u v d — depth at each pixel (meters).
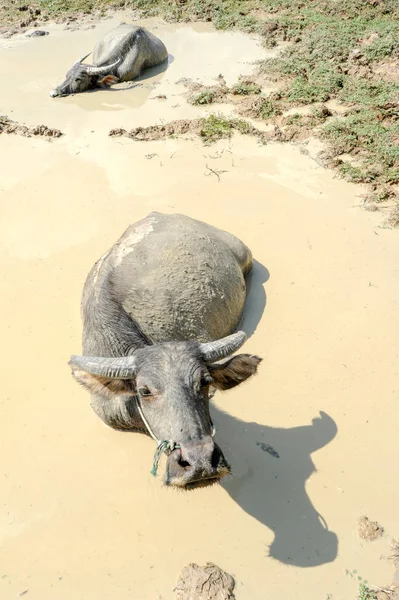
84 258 3.06
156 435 1.73
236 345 1.81
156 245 2.46
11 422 2.29
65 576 1.83
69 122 4.40
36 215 3.39
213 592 1.75
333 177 3.59
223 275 2.51
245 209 3.35
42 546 1.91
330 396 2.32
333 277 2.87
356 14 5.75
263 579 1.79
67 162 3.89
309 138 3.98
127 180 3.67
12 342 2.62
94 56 5.39
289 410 2.28
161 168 3.77
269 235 3.15
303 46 5.23
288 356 2.48
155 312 2.24
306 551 1.86
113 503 2.02
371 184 3.50
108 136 4.17
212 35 5.77
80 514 1.99
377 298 2.74
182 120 4.29
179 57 5.41
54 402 2.37
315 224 3.21
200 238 2.57
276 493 2.02
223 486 2.05
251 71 4.99
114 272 2.33
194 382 1.71
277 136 4.01
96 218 3.34
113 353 2.04
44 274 2.97
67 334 2.64
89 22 6.24
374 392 2.33
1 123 4.37
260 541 1.89
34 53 5.60
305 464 2.10
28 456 2.17
